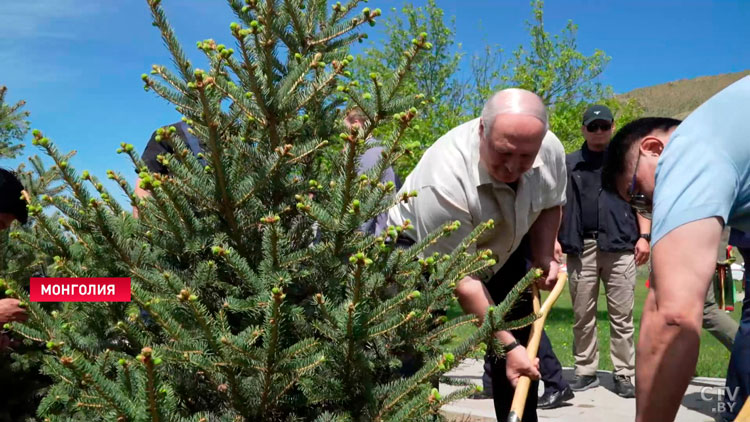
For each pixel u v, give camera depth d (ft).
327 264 6.54
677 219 4.86
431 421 6.53
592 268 17.34
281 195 7.11
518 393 7.82
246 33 6.27
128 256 6.50
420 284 7.23
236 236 6.75
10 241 9.76
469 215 8.80
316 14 7.63
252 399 6.14
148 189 6.16
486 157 8.39
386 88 6.46
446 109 58.44
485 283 10.40
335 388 6.36
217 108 6.22
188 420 5.49
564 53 66.33
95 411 5.82
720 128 5.02
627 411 15.24
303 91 6.93
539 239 10.25
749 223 5.28
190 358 5.71
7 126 14.40
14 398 9.05
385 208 6.64
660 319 4.86
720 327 15.03
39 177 11.96
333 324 6.11
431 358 7.27
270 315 5.64
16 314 7.84
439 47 63.57
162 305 6.26
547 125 8.04
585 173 17.17
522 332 10.33
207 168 6.99
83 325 7.20
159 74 6.64
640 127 6.17
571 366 22.08
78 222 6.65
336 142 7.77
